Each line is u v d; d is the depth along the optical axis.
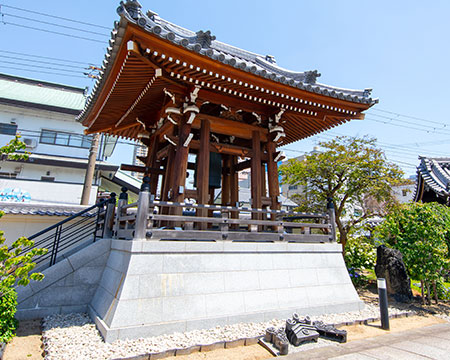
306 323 5.82
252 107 8.66
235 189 10.89
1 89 21.09
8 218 9.43
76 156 21.02
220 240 6.64
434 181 17.52
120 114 9.43
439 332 6.58
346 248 12.81
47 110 20.59
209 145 8.07
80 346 4.69
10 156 5.22
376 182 11.55
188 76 6.80
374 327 6.70
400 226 10.47
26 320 6.01
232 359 4.62
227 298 6.11
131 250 5.50
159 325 5.20
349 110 8.73
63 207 10.18
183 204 6.38
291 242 8.12
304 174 12.77
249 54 11.30
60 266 6.59
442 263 9.18
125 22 5.21
